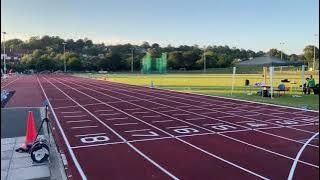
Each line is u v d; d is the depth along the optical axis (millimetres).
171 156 11008
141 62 125625
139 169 9719
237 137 13719
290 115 19016
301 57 104500
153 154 11250
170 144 12602
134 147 12164
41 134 13992
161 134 14305
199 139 13398
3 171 9344
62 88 41719
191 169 9695
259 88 36000
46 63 131250
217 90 35625
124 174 9297
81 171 9555
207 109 21641
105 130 15195
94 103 25359
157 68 110000
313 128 15445
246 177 9031
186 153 11367
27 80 63656
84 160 10586
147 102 25781
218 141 13047
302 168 9773
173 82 51469
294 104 23406
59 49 171875
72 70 131750
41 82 56219
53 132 14477
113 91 36625
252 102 24812
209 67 117938
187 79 60156
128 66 128125
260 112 20172
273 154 11227
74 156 11039
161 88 40062
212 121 17344
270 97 28062
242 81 50938
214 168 9789
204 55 108062
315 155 11094
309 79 32281
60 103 25344
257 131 14859
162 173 9367
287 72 68438
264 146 12258
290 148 11984
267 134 14258
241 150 11719
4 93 30016
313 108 21406
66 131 15008
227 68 113438
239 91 34062
